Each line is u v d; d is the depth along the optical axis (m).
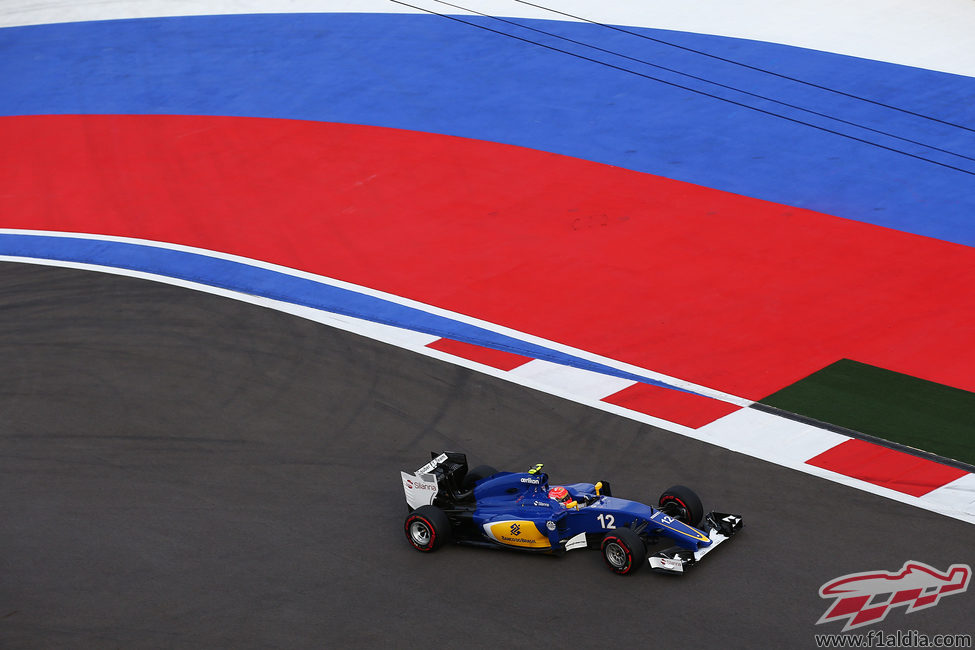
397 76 135.00
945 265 90.06
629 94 125.88
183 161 118.94
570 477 64.12
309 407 73.69
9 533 60.59
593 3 152.88
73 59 149.50
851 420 69.19
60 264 99.06
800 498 61.00
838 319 82.44
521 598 53.09
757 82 127.31
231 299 90.81
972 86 123.94
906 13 144.75
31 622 52.97
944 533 57.25
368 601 53.66
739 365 76.75
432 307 87.38
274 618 52.72
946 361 76.19
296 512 61.81
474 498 58.53
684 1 152.00
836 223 98.06
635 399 72.94
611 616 51.34
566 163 111.81
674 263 91.94
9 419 73.38
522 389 74.75
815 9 147.62
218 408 74.00
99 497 63.94
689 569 54.69
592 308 85.62
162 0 168.00
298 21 154.38
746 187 105.44
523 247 96.12
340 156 116.81
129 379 78.44
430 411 72.50
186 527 60.69
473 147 116.56
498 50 139.38
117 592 55.19
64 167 119.94
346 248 98.50
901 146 112.19
